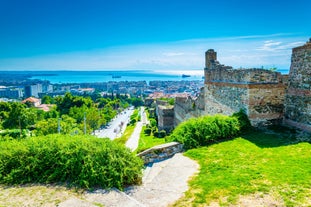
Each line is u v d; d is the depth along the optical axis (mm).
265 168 9812
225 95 18609
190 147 13562
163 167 11617
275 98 16016
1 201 7961
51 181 9375
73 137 10992
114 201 7910
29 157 9719
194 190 8617
